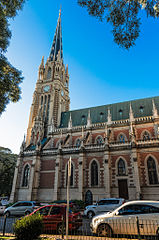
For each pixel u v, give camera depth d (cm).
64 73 7644
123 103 5644
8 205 3959
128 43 1493
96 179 3962
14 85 1878
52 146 5359
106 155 3956
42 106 6562
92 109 6016
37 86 6981
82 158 4159
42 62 7525
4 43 1736
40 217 1319
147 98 5369
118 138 4706
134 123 4641
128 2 1351
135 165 3588
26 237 1202
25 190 4478
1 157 7050
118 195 3634
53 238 1301
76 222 1557
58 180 4209
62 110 6806
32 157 4797
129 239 1183
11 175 6950
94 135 5028
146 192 3444
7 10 1688
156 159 3597
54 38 8288
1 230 1706
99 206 2367
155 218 1252
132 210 1337
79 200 3588
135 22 1405
